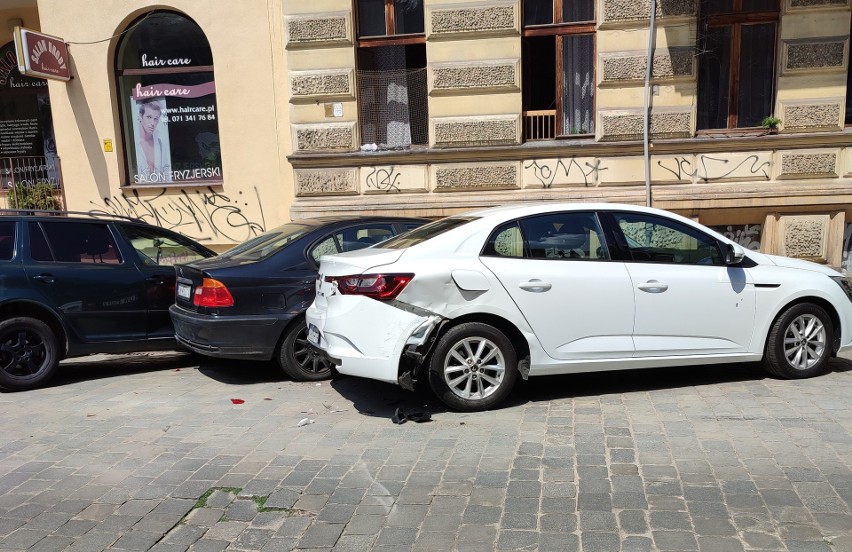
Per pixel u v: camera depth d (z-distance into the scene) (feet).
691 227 18.81
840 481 12.66
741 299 18.56
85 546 11.27
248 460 14.69
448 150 35.35
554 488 12.81
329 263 18.03
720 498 12.16
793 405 17.04
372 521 11.85
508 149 35.09
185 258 24.68
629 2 33.78
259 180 37.70
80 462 14.80
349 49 35.70
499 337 17.24
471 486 13.03
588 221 18.25
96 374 23.24
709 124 35.42
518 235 17.76
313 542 11.23
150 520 12.12
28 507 12.69
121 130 38.75
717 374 20.27
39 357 21.12
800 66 33.78
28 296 20.68
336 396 19.33
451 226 18.26
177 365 24.45
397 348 16.48
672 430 15.58
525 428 16.06
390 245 18.61
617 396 18.38
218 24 37.01
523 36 35.32
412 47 36.24
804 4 33.45
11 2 41.37
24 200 38.78
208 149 38.81
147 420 17.61
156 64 38.42
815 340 19.44
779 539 10.74
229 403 18.93
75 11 37.50
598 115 34.81
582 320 17.52
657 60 34.04
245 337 19.92
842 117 33.96
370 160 36.06
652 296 17.89
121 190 38.55
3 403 19.48
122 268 22.48
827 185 34.04
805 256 34.88
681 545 10.67
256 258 20.83
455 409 17.30
